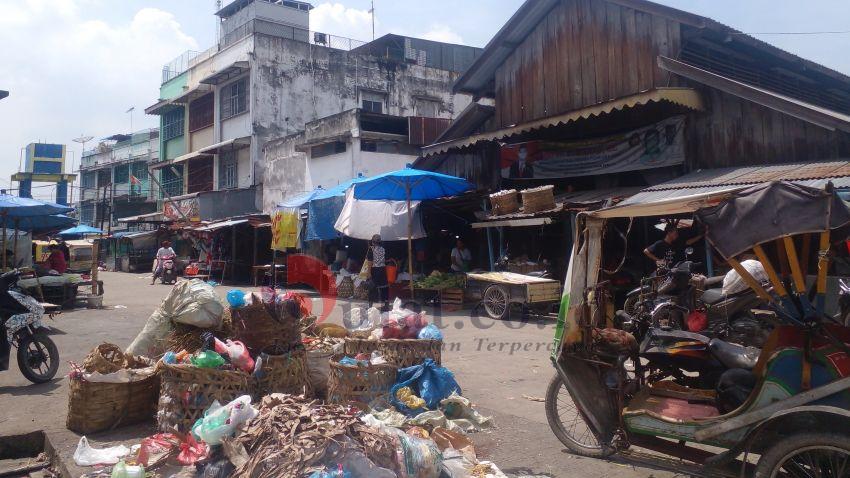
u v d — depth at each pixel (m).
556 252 14.00
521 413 5.50
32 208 14.17
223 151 29.66
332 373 5.20
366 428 3.50
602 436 4.18
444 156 17.03
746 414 3.43
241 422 3.62
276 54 27.95
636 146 12.88
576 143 13.99
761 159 10.95
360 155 21.70
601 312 4.80
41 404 5.82
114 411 5.00
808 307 3.32
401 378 5.36
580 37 14.06
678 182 11.08
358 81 29.75
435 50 33.12
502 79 15.90
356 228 15.02
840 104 17.41
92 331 10.40
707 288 6.83
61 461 4.31
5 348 6.51
